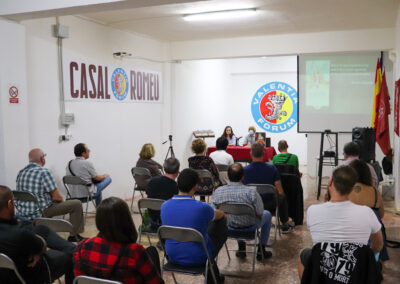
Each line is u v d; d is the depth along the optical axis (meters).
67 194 5.15
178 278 3.45
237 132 11.98
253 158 4.26
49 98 4.93
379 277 1.98
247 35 7.11
